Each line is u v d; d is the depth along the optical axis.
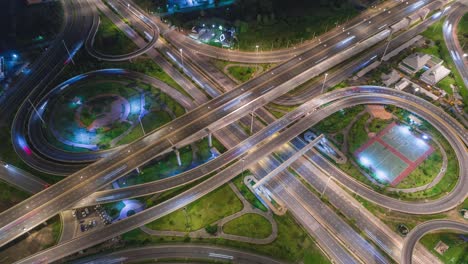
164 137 173.75
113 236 147.00
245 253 146.88
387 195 167.25
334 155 183.12
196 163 178.12
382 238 153.12
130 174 172.75
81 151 182.00
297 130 187.25
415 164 180.12
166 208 156.00
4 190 165.62
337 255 147.25
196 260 144.75
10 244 147.25
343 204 163.88
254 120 199.00
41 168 173.75
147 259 144.50
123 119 198.75
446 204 163.88
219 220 156.75
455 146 186.62
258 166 177.50
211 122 181.00
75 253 145.00
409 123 198.50
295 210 161.00
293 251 147.88
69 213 157.38
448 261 146.75
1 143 186.38
